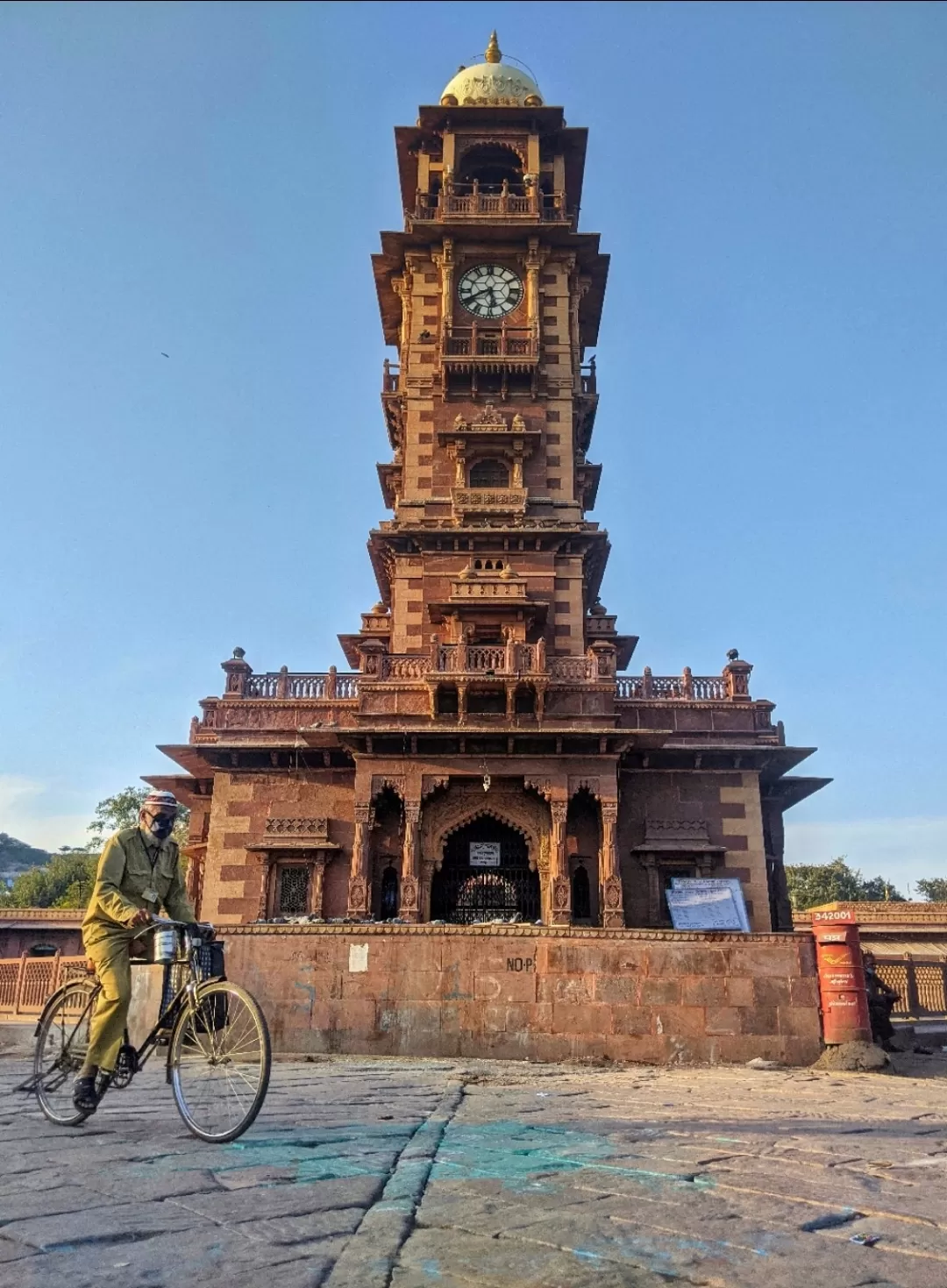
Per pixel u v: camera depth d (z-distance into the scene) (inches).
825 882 2790.4
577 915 984.3
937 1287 127.0
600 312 1424.7
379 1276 125.0
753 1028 541.6
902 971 770.2
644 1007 544.7
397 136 1376.7
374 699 1011.3
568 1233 145.9
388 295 1411.2
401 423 1344.7
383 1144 212.8
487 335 1266.0
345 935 561.6
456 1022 545.3
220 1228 144.6
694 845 1001.5
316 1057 522.0
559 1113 275.4
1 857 6107.3
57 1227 144.1
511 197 1311.5
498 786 1000.9
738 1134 235.1
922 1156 214.2
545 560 1173.1
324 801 1026.1
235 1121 215.0
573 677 1029.2
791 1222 154.6
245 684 1075.3
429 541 1176.2
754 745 1034.7
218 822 1023.0
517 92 1417.3
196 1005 231.0
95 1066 234.1
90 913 249.6
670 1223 152.2
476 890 1013.8
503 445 1223.5
